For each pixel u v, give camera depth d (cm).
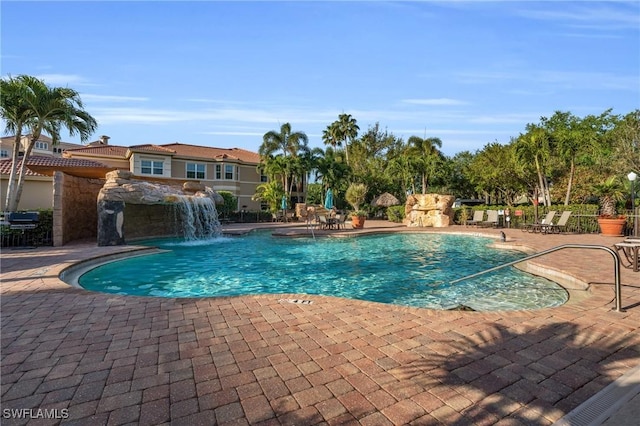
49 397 279
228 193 3147
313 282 877
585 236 1672
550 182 3019
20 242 1276
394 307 518
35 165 1780
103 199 1309
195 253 1316
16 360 346
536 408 260
